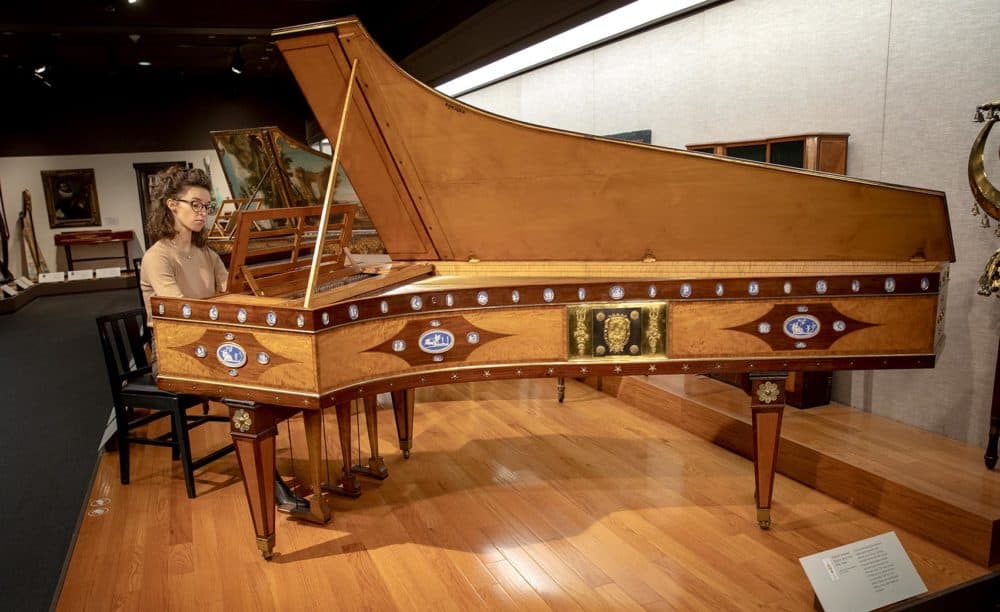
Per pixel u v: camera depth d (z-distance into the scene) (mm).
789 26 3668
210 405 4637
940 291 2453
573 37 4949
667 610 2260
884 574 2213
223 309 2332
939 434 3234
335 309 2242
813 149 3299
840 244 2574
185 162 12602
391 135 2770
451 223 2980
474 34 5391
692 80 4375
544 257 2941
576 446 3707
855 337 2459
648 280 2457
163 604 2354
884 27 3197
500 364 2508
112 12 6801
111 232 12000
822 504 2965
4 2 6453
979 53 2850
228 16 7258
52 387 5520
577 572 2496
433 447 3750
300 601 2361
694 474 3311
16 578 2656
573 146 2648
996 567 2441
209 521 2965
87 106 11945
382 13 7273
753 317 2461
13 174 11727
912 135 3141
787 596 2322
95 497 3217
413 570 2539
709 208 2635
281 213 2672
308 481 3357
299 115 13242
